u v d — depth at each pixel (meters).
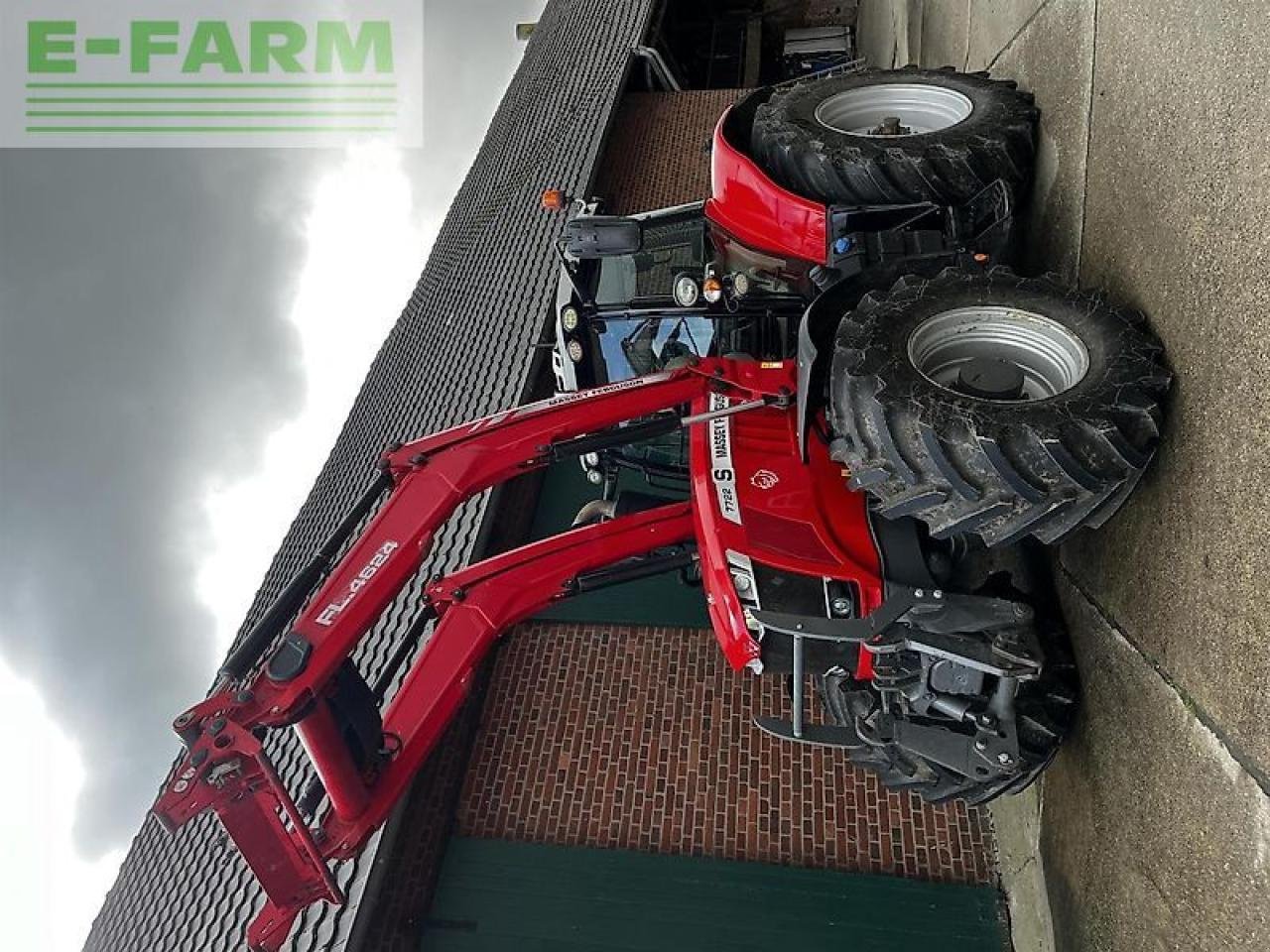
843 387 3.44
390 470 4.48
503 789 6.14
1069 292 3.44
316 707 3.70
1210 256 2.81
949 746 3.79
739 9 19.50
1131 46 3.54
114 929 7.14
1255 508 2.49
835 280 4.70
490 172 16.62
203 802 3.36
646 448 6.85
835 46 17.52
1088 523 3.14
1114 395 2.97
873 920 5.10
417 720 4.32
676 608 7.14
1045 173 4.59
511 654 6.97
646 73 17.00
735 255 5.39
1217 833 2.73
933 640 3.61
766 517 4.07
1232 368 2.63
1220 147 2.78
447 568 7.32
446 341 11.99
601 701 6.57
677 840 5.70
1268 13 2.50
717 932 5.21
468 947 5.36
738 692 6.45
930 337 3.47
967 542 3.98
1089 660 3.65
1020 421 2.97
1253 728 2.52
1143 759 3.20
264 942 3.61
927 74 5.35
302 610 4.07
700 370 4.77
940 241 4.52
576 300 6.34
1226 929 2.71
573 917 5.41
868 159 4.56
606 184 14.02
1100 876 3.61
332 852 3.89
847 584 3.87
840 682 4.21
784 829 5.62
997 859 5.21
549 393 9.70
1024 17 5.15
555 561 4.74
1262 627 2.46
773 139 4.93
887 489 3.37
